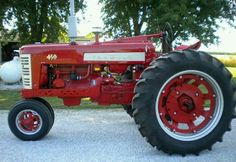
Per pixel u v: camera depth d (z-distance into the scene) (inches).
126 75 235.8
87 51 229.5
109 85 233.8
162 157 200.8
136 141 229.8
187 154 204.7
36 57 232.7
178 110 210.5
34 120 231.9
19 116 231.3
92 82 234.2
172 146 202.4
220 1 706.2
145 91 200.4
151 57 229.9
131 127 263.9
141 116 200.4
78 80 235.6
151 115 200.5
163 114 205.9
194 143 203.9
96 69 232.8
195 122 247.4
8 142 229.5
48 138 237.1
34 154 206.8
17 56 545.0
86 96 234.2
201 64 204.1
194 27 670.5
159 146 203.0
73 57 229.9
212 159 197.2
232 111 210.4
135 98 202.1
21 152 210.4
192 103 211.3
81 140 232.4
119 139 234.1
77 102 237.0
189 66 203.0
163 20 633.0
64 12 706.2
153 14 665.6
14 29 700.0
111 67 232.1
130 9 739.4
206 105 268.1
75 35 232.8
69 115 304.8
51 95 233.9
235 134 244.7
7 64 531.2
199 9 698.8
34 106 229.9
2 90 476.7
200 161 194.2
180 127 229.8
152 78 200.8
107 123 276.5
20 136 231.1
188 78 207.6
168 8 644.1
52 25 716.0
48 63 231.8
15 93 446.6
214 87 210.1
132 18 747.4
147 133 201.6
